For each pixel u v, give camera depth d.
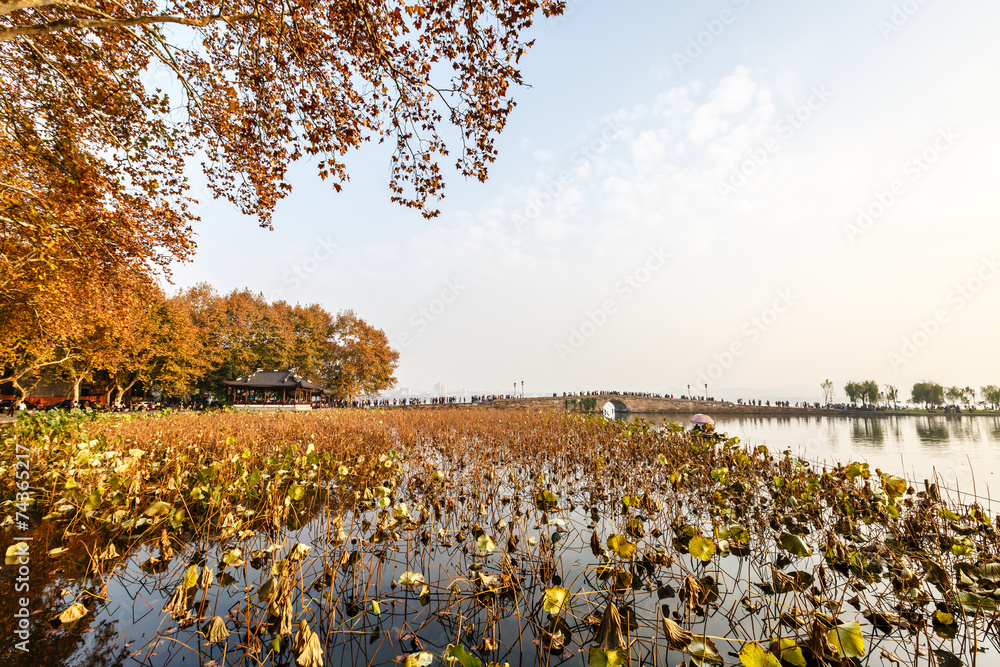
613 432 15.24
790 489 6.89
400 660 2.78
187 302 36.09
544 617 3.40
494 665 2.74
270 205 8.93
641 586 3.89
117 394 33.84
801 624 3.09
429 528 5.36
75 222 9.85
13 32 5.46
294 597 3.69
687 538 4.79
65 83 8.14
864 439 20.02
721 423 34.38
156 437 11.52
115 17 6.75
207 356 34.47
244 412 26.17
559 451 11.95
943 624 3.28
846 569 4.30
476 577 3.99
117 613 3.39
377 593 3.77
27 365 21.23
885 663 2.84
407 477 8.59
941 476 9.98
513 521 5.53
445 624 3.29
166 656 2.82
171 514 4.91
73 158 9.02
